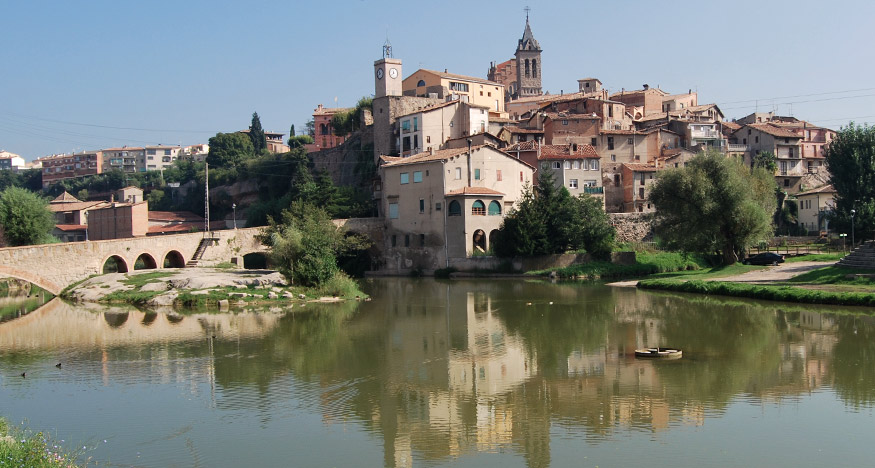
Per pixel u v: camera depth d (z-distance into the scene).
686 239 84.12
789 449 25.12
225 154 184.75
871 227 99.00
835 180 112.19
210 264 88.81
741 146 148.62
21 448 21.69
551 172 111.94
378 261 109.44
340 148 149.38
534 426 27.95
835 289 60.88
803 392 31.89
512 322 52.78
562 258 97.81
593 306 61.50
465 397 31.94
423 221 104.75
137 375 36.72
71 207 151.12
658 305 61.31
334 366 38.19
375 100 139.00
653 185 89.62
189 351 42.66
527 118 152.88
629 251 101.75
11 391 33.81
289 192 135.75
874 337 43.72
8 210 88.81
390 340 45.69
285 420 29.11
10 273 68.06
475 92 161.12
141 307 64.38
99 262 77.31
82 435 27.48
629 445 25.70
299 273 71.56
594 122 135.88
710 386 33.06
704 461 24.16
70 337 48.06
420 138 129.25
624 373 35.69
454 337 46.50
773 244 108.44
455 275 99.62
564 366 37.44
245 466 24.44
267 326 52.12
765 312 55.06
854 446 25.33
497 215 103.50
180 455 25.44
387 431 27.66
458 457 24.92
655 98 173.88
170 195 186.38
